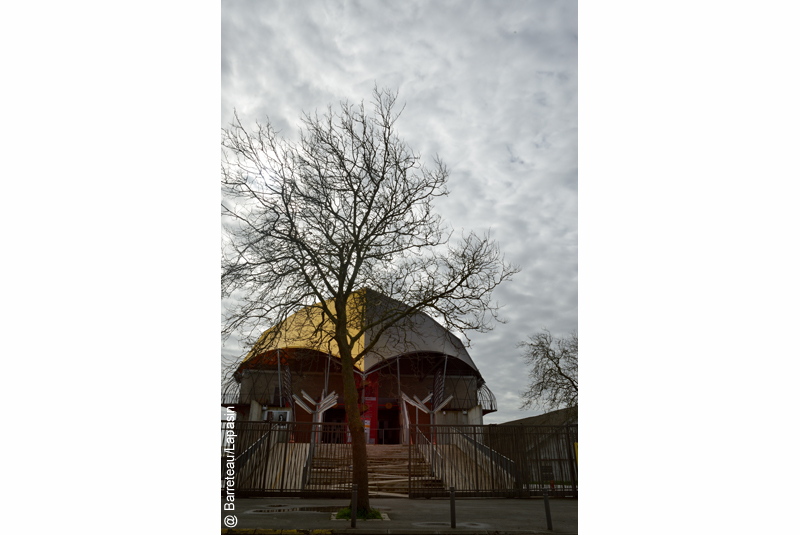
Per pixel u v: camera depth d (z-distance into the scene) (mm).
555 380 29750
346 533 10539
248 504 15164
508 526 11805
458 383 50719
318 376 48000
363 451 12609
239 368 13859
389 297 14586
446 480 20859
